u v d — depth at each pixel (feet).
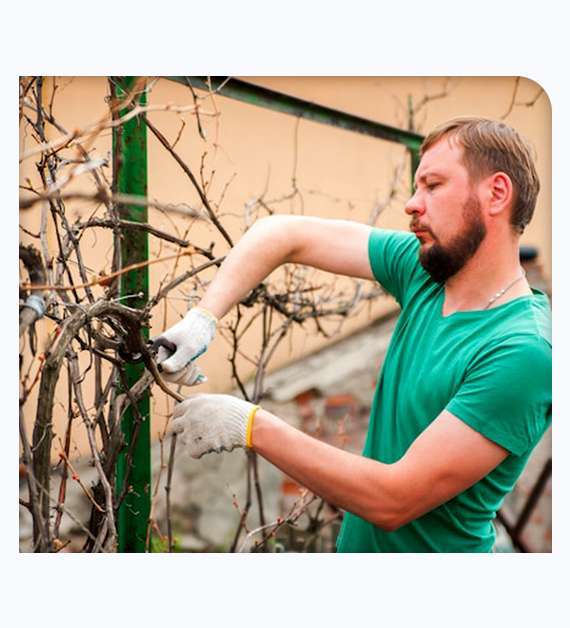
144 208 5.41
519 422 4.50
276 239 5.46
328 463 4.51
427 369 4.94
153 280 7.42
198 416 4.76
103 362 6.66
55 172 4.65
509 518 9.63
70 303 4.44
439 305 5.15
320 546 8.91
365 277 5.72
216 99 8.68
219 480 10.45
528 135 9.18
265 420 4.65
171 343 4.96
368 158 11.46
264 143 9.86
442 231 4.88
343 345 12.72
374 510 4.49
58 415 6.61
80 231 5.38
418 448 4.51
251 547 7.55
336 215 11.12
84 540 7.36
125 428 5.60
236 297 5.32
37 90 4.95
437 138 5.00
